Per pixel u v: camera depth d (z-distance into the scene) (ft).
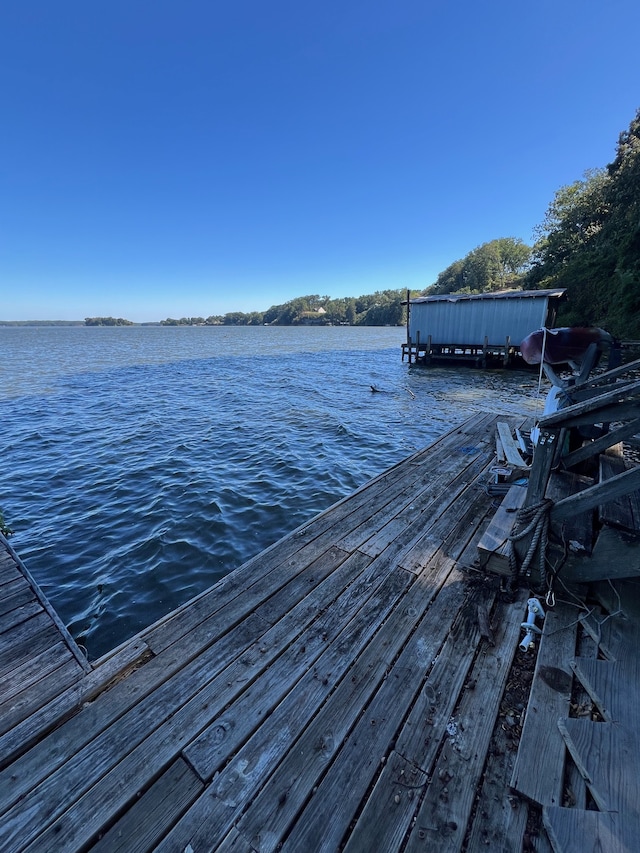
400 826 4.32
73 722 5.63
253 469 22.79
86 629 11.13
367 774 4.87
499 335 62.28
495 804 4.51
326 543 10.17
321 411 37.60
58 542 15.57
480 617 7.39
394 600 8.04
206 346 141.18
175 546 15.07
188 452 26.09
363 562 9.34
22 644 7.23
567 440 12.33
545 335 12.97
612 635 6.84
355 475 21.71
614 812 4.28
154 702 5.92
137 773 4.95
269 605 7.96
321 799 4.61
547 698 5.75
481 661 6.52
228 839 4.26
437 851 4.09
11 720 5.62
